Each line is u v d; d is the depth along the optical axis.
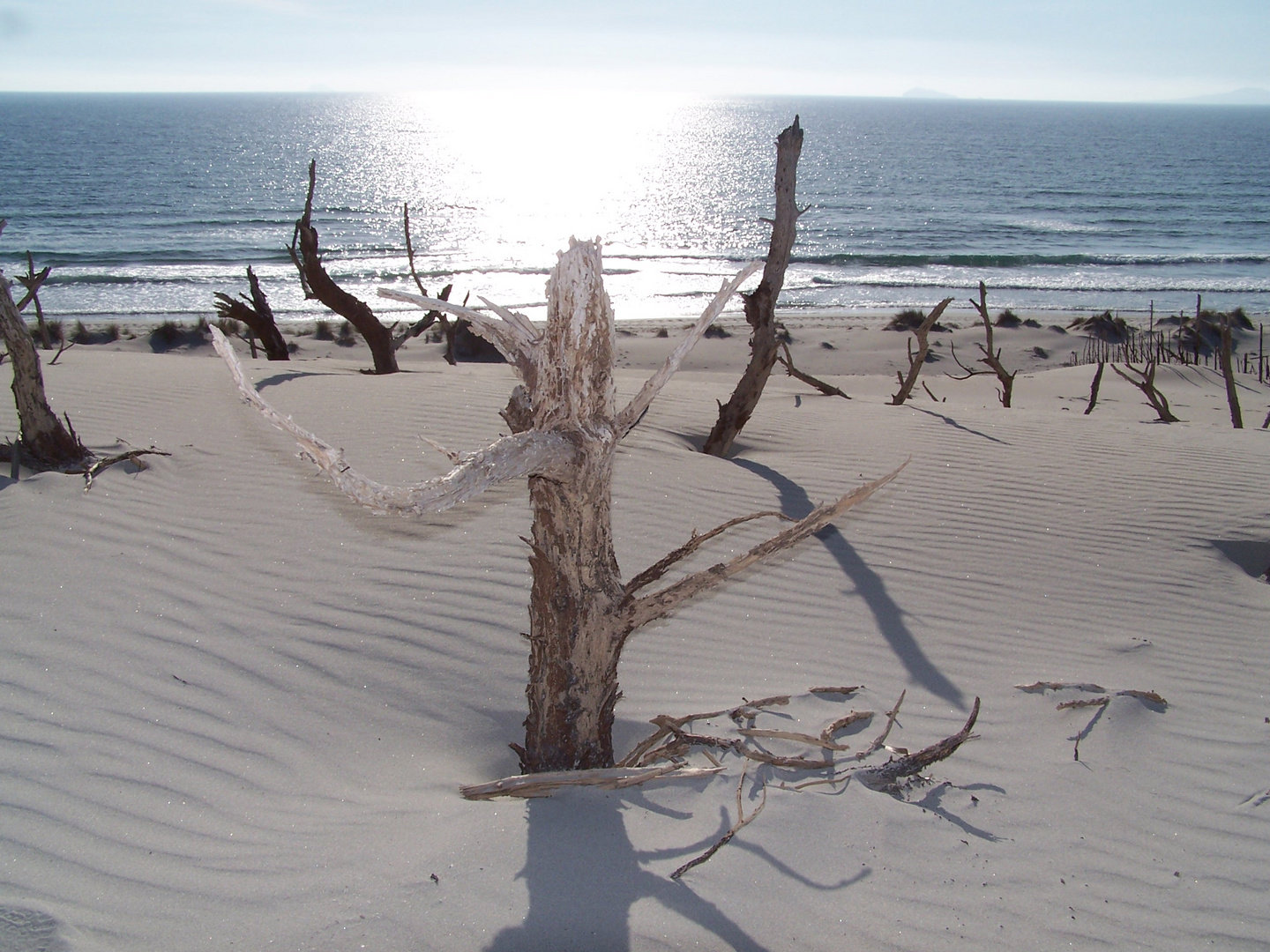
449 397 9.49
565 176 123.06
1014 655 5.47
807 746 4.27
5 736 3.92
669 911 2.89
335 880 3.06
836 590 6.16
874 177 117.38
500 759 4.32
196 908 2.92
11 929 2.75
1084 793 4.01
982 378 20.95
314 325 29.62
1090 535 7.05
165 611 5.27
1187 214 78.50
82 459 7.47
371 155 153.50
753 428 9.70
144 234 58.84
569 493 3.42
